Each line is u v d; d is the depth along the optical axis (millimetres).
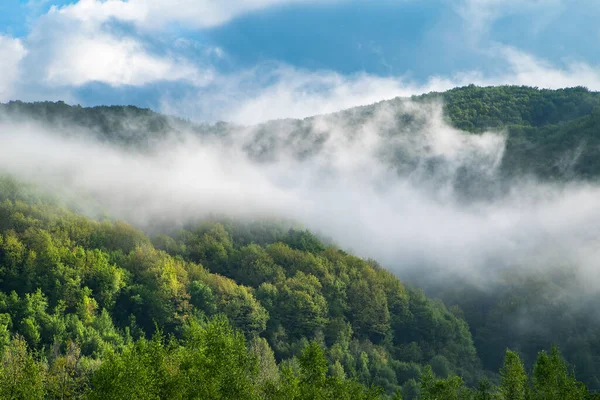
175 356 78625
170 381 72625
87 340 151875
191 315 188500
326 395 79562
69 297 178000
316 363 81938
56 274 184875
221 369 73812
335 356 185000
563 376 89125
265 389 79812
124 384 69812
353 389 84625
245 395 74125
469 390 95750
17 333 147875
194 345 79625
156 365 74312
